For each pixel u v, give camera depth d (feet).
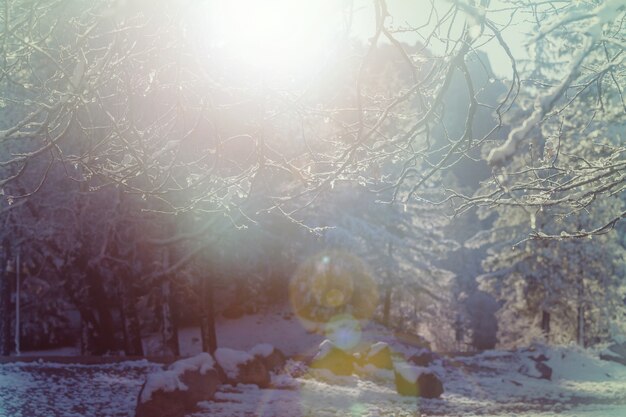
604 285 149.38
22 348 155.94
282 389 70.49
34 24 27.40
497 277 161.27
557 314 160.04
